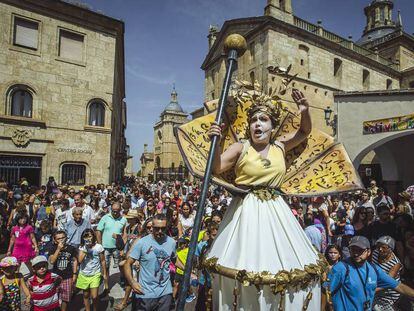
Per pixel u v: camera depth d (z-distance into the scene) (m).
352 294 3.28
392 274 4.06
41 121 16.88
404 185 17.06
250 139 2.52
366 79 28.48
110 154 19.38
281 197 2.43
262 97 2.57
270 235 2.13
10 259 4.37
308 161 2.68
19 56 16.45
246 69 23.56
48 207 9.08
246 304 1.96
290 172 2.69
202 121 2.61
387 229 5.39
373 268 3.41
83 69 18.31
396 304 4.07
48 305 4.44
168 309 4.20
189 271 1.82
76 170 18.11
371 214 6.04
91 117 18.78
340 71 25.92
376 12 41.16
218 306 2.10
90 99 18.50
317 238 5.52
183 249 4.76
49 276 4.54
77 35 18.27
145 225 5.05
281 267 2.00
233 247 2.15
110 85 19.23
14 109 16.47
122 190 18.95
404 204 7.10
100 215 9.13
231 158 2.39
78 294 6.37
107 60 19.16
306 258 2.14
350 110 14.05
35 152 16.80
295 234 2.23
